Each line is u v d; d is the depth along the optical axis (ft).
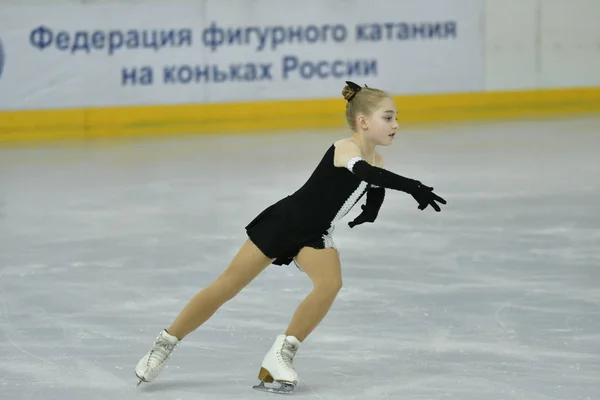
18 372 39.45
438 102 148.15
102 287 54.24
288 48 142.82
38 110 135.23
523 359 40.16
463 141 121.08
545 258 59.62
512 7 149.18
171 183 93.45
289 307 49.44
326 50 144.05
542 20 150.41
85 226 73.00
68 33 135.33
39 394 36.65
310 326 34.94
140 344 43.39
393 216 74.79
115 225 73.20
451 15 147.33
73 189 91.04
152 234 69.51
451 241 65.10
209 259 61.11
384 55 146.00
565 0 150.61
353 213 76.84
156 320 47.44
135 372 36.55
